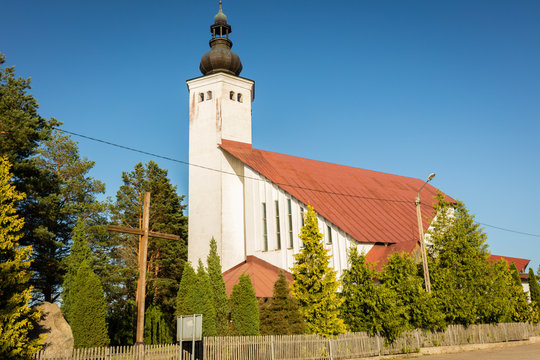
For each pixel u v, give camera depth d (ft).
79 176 163.84
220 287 105.09
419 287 95.14
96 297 74.54
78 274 76.28
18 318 61.21
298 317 88.74
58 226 136.98
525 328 125.90
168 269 154.61
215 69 155.53
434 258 113.70
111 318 112.88
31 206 118.11
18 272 62.80
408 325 93.66
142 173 164.04
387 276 96.63
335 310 88.22
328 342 82.38
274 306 90.68
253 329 88.84
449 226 116.47
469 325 107.45
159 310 126.21
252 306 90.48
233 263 139.64
